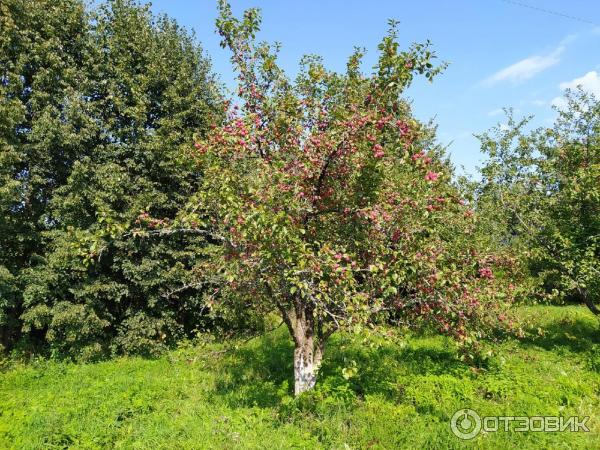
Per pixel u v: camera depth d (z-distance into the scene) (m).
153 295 12.44
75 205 11.40
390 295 6.57
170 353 10.98
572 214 10.46
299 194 5.98
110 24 13.40
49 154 11.88
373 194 6.31
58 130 11.27
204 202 6.46
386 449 5.42
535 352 9.71
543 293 8.68
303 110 7.01
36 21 12.32
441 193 5.78
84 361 11.31
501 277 8.03
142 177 12.55
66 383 9.20
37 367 10.73
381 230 6.30
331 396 6.74
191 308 13.04
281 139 6.82
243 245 6.11
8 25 11.35
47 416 6.73
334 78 7.00
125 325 12.30
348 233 6.77
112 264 12.28
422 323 6.95
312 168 6.34
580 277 9.96
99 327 11.60
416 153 5.50
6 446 5.95
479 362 8.59
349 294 5.50
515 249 8.89
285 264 5.75
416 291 6.48
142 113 12.51
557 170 11.14
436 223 6.45
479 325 7.12
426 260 6.00
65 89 11.81
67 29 12.84
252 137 6.46
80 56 13.12
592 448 5.41
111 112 12.73
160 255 12.64
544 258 10.49
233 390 7.85
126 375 9.59
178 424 6.38
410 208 6.03
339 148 6.14
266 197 5.41
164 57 13.66
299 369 7.09
